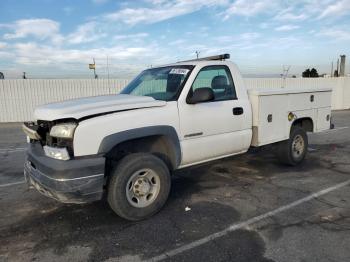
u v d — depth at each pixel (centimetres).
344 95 2467
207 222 384
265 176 573
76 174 335
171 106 415
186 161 443
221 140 475
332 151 784
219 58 516
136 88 500
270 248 319
